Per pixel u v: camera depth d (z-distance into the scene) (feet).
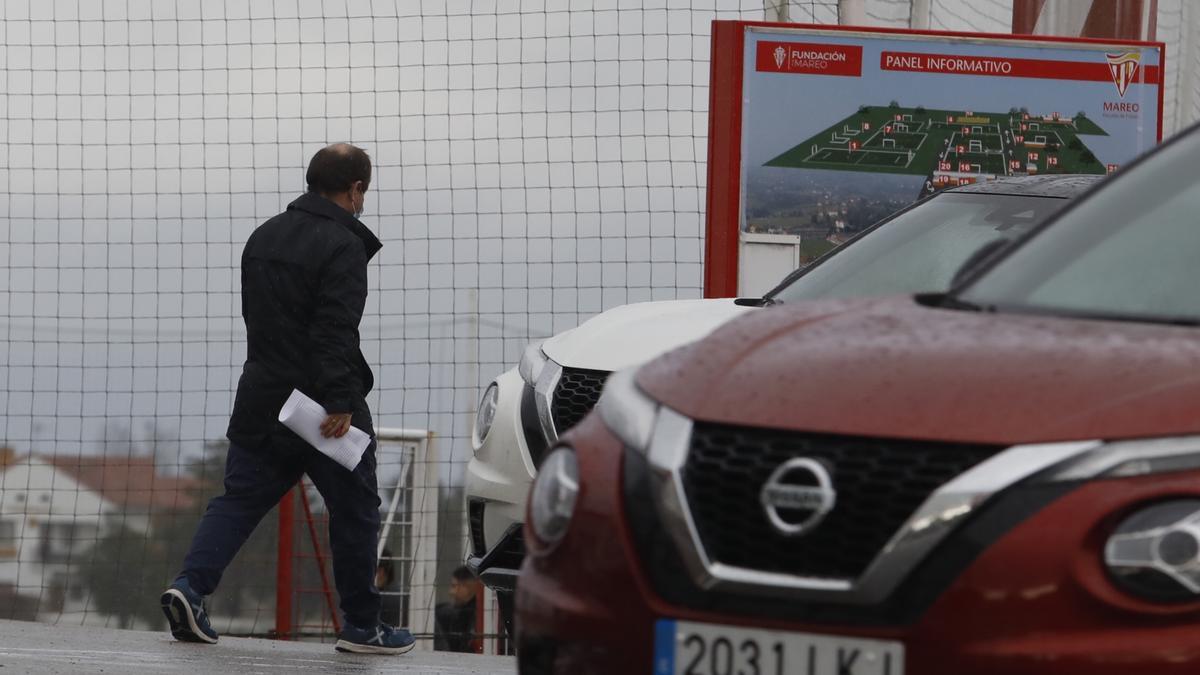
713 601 32.86
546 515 36.76
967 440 31.81
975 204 72.43
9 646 74.23
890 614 31.40
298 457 81.05
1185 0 125.80
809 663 31.73
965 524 31.17
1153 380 32.30
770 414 33.71
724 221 106.32
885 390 33.53
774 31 106.73
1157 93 109.91
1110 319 39.09
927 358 34.71
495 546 65.51
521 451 64.54
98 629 89.71
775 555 32.63
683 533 33.30
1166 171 44.19
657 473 34.12
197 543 80.38
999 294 41.88
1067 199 71.72
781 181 106.63
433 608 115.65
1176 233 41.55
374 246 81.56
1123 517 30.50
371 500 81.20
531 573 36.78
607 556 34.30
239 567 113.19
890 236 72.13
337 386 78.54
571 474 36.37
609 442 36.14
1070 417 31.71
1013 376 33.24
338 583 81.25
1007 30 124.67
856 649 31.40
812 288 70.33
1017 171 108.88
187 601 79.51
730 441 33.86
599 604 34.24
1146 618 29.91
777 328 38.73
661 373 37.27
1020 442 31.53
